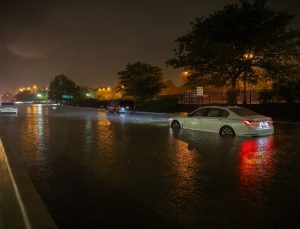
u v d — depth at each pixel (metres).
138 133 17.47
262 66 28.81
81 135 16.80
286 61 29.19
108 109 48.78
